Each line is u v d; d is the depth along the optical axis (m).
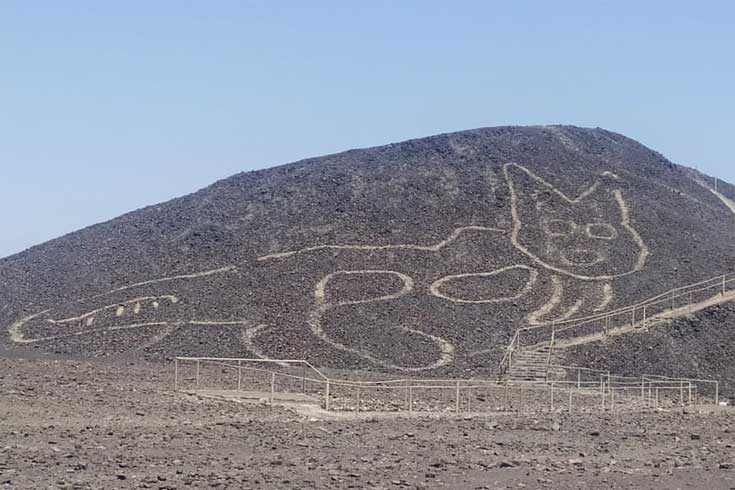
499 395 69.44
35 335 95.25
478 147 128.62
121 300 100.25
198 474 31.22
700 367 83.69
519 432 47.22
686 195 127.00
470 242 108.25
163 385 60.16
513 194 118.06
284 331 90.81
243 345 88.38
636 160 132.50
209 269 105.25
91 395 52.28
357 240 108.81
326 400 55.50
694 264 105.06
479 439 43.66
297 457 35.94
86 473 30.91
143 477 30.39
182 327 92.94
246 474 31.70
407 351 86.88
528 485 32.16
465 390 71.50
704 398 76.19
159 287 102.19
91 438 38.28
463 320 92.69
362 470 33.62
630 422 53.47
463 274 101.81
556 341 88.25
